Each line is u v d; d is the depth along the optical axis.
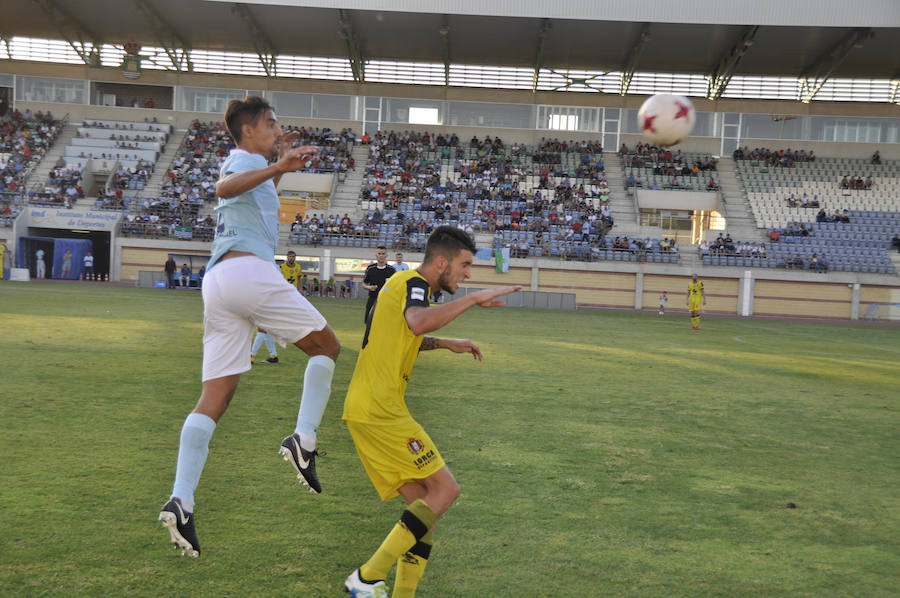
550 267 40.16
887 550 3.96
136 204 41.78
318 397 3.55
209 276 3.58
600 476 5.27
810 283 39.56
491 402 8.30
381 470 3.20
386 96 48.56
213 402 3.48
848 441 6.85
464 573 3.47
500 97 48.53
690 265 40.47
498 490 4.83
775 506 4.70
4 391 7.60
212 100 48.50
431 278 3.34
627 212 44.06
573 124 48.59
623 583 3.41
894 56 42.06
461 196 44.00
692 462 5.81
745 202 44.19
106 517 4.02
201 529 3.92
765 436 6.96
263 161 3.69
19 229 39.53
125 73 47.38
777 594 3.35
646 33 40.22
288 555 3.61
